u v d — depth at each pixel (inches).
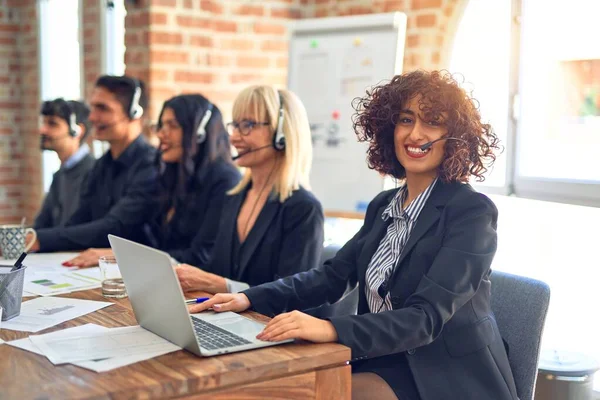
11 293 70.1
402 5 141.3
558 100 118.4
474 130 75.5
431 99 74.1
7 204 225.5
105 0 184.5
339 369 61.2
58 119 155.2
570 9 115.5
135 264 63.0
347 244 83.7
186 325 58.5
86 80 194.2
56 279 89.0
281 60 163.2
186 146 116.1
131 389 51.6
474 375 71.5
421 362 70.5
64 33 205.8
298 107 101.2
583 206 114.0
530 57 120.7
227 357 58.7
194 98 118.1
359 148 136.7
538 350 77.5
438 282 67.7
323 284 81.0
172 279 57.7
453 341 71.2
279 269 96.7
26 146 224.5
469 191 73.7
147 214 125.0
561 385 87.5
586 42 114.1
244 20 157.9
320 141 141.9
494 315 80.7
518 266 129.6
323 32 142.9
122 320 70.1
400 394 69.8
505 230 131.5
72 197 155.3
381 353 64.8
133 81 132.4
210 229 113.3
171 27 150.2
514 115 124.0
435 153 75.0
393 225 78.7
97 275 91.7
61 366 56.4
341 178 139.0
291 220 97.4
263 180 102.6
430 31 137.3
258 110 99.3
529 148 122.9
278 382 58.1
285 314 64.7
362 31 137.6
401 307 73.2
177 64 151.4
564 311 122.5
